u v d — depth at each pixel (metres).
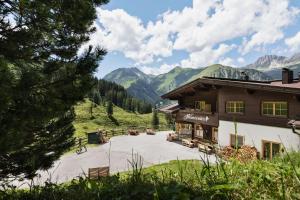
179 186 2.97
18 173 7.98
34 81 6.12
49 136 9.04
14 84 5.77
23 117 6.26
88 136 34.66
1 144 5.66
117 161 23.20
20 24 7.15
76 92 8.10
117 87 192.75
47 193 4.51
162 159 23.16
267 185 2.70
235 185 2.61
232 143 25.20
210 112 27.75
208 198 2.65
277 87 20.17
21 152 7.97
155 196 2.76
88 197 3.81
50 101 7.08
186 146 29.31
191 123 32.41
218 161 3.50
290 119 20.56
